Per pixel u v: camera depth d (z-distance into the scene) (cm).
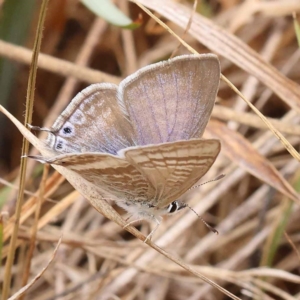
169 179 17
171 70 17
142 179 17
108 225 20
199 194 20
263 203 20
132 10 22
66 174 17
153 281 20
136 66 22
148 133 17
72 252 20
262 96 21
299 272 21
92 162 16
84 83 22
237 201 21
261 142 20
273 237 19
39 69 22
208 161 17
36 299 20
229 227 20
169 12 18
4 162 22
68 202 18
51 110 21
